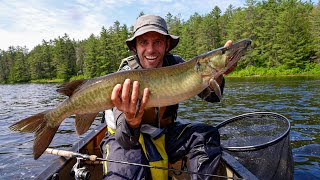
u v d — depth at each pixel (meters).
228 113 11.64
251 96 16.98
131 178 3.06
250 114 4.82
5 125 11.61
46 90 37.59
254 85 25.61
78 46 96.56
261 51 52.47
